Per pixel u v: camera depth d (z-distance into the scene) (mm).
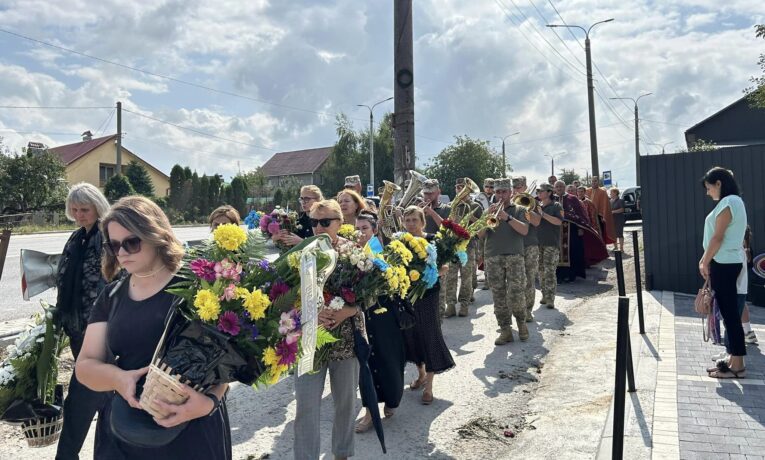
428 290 5039
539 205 8531
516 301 6977
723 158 9133
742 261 5234
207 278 2234
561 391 5305
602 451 3883
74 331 3623
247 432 4461
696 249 9461
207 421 2299
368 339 4414
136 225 2268
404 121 9164
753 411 4473
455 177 58719
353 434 3779
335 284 3547
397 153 9195
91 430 4461
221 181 47688
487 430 4551
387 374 4434
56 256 4203
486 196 10609
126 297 2373
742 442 3936
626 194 26156
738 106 40688
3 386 3299
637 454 3783
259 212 5496
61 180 35875
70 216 3738
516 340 7191
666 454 3770
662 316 7809
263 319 2328
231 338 2203
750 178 8898
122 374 2193
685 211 9516
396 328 4484
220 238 2379
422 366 5465
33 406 3365
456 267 8453
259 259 2490
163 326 2258
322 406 5105
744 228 5227
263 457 4027
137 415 2186
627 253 14961
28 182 33438
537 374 5914
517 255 6977
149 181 46625
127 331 2271
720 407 4566
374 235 4824
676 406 4598
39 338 3404
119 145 39688
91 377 2262
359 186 7320
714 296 5355
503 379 5750
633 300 9047
